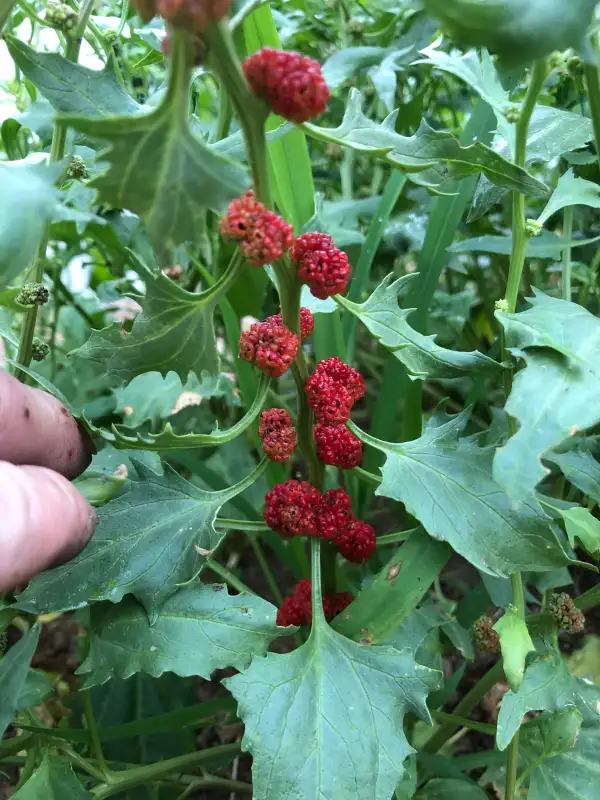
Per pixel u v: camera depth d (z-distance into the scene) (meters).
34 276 0.16
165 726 0.18
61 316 0.33
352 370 0.14
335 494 0.15
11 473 0.12
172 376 0.24
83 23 0.14
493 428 0.20
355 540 0.15
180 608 0.14
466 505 0.13
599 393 0.10
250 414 0.13
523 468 0.10
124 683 0.22
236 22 0.10
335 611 0.16
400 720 0.12
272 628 0.13
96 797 0.17
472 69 0.13
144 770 0.18
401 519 0.27
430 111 0.28
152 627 0.13
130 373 0.13
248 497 0.25
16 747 0.17
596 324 0.11
